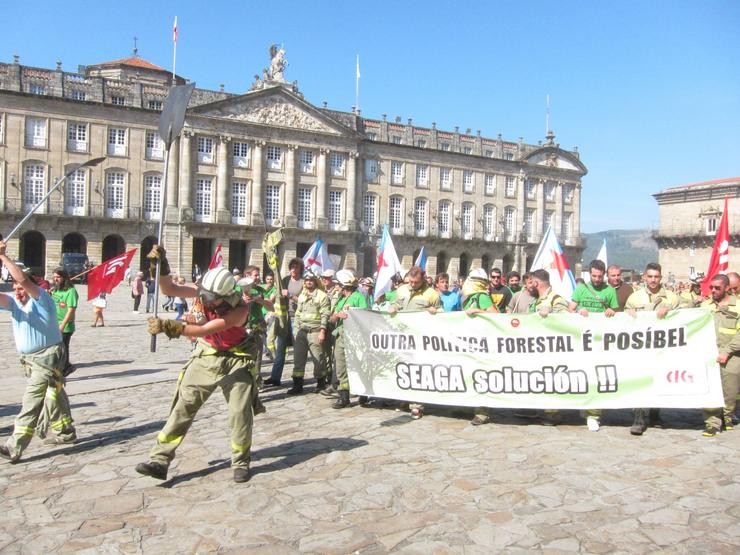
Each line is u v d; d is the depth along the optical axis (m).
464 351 9.48
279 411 10.25
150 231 61.12
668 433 8.80
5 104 55.25
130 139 60.41
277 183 67.62
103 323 25.91
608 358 8.95
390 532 5.46
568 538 5.34
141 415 9.94
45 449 8.02
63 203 57.66
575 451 7.83
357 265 72.31
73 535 5.39
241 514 5.84
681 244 85.06
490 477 6.83
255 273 12.52
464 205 81.50
